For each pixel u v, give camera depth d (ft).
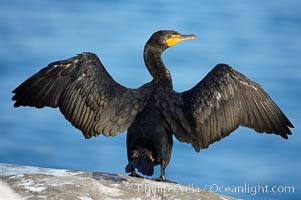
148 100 41.65
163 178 41.11
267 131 42.52
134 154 40.09
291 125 42.55
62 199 33.50
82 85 41.55
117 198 34.76
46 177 36.47
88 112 41.37
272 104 42.45
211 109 41.24
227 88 41.57
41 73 42.14
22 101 42.32
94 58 42.47
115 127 40.88
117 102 41.39
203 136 41.11
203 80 42.11
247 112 42.11
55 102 41.91
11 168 40.11
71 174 38.93
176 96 41.91
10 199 32.76
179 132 40.65
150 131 40.60
